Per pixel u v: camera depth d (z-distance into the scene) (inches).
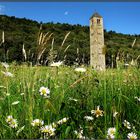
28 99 128.6
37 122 114.4
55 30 2021.4
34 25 2112.5
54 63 132.9
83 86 157.4
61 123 116.6
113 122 121.9
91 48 624.4
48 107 115.0
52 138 109.7
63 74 186.2
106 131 111.1
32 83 138.9
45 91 123.5
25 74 151.6
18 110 129.9
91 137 110.5
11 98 139.1
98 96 147.1
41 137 108.7
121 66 196.1
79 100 140.3
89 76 161.5
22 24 2092.8
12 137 111.3
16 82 173.0
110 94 147.7
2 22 2062.0
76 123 121.6
